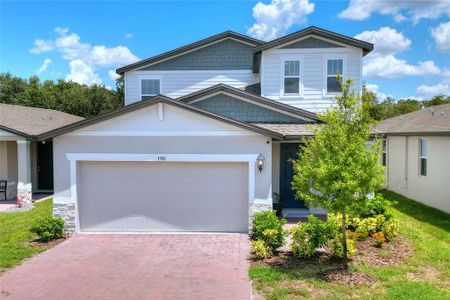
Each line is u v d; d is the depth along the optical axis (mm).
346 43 16219
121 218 12773
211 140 12352
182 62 20312
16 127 17547
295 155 15625
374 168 8430
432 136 16172
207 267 9320
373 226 11250
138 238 12016
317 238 9797
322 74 16406
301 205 15742
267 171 12273
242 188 12586
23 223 13844
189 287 8117
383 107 42531
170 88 20328
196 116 12328
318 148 9008
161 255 10281
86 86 47188
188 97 15641
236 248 10852
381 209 11938
